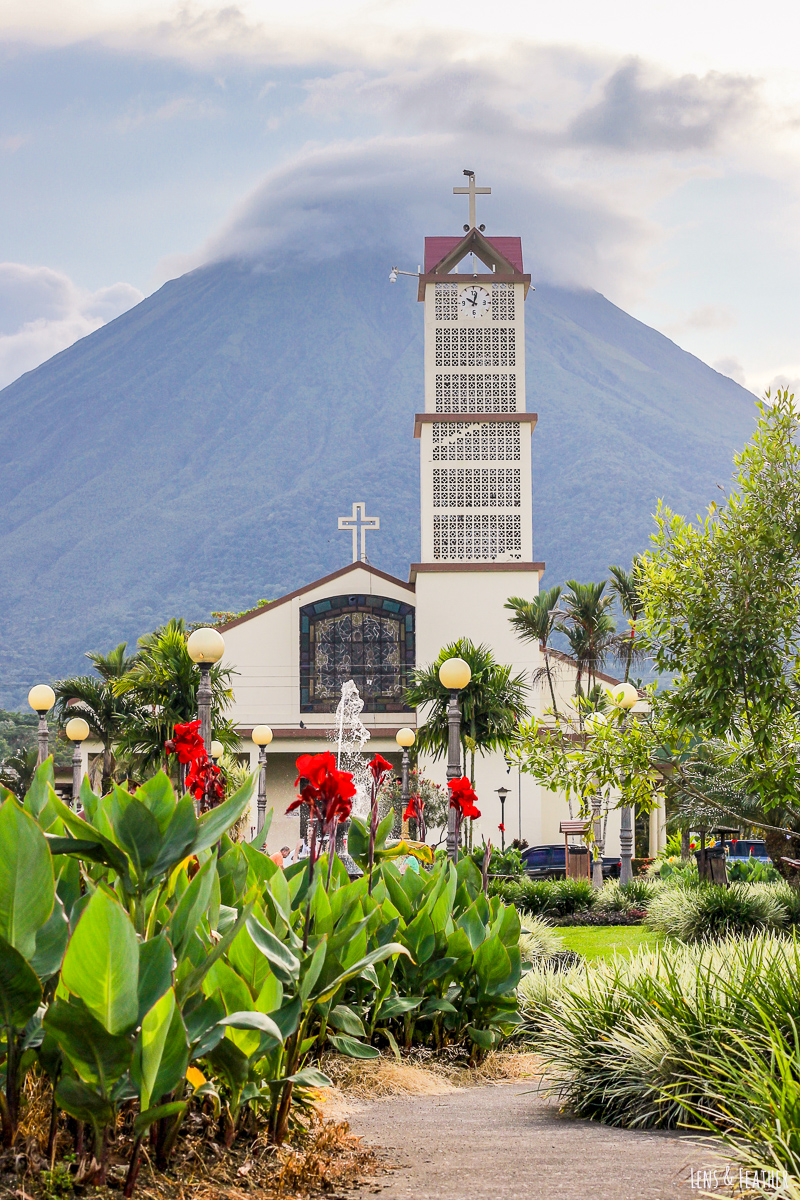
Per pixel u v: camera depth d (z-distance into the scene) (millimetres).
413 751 37688
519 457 43031
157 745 27594
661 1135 5289
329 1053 7305
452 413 43094
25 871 3586
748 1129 4328
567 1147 4992
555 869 35250
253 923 4418
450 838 15516
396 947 4984
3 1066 3896
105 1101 3512
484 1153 4855
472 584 42625
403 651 46000
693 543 12211
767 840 19797
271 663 46000
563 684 45281
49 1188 3416
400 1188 4129
